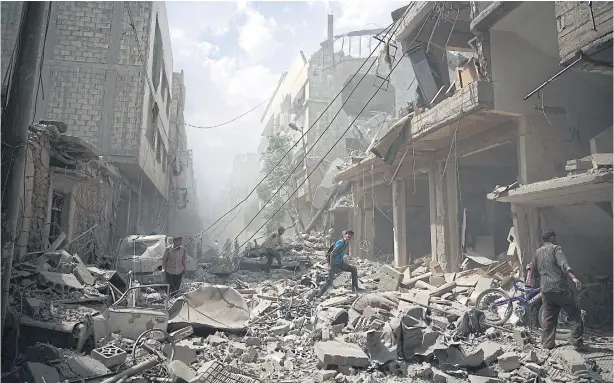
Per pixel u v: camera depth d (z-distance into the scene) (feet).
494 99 30.73
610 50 20.03
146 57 56.49
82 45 55.52
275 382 15.88
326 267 47.57
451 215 42.04
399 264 53.83
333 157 99.50
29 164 28.12
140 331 20.18
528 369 17.04
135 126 54.54
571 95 32.76
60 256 25.67
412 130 39.47
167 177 91.04
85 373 14.69
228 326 22.54
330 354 17.44
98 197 44.55
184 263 31.96
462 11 40.01
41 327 17.40
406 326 18.84
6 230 16.20
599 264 30.45
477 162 44.27
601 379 16.12
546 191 25.58
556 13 22.22
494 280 31.58
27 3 17.57
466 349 19.69
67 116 53.78
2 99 17.03
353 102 86.69
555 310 19.79
